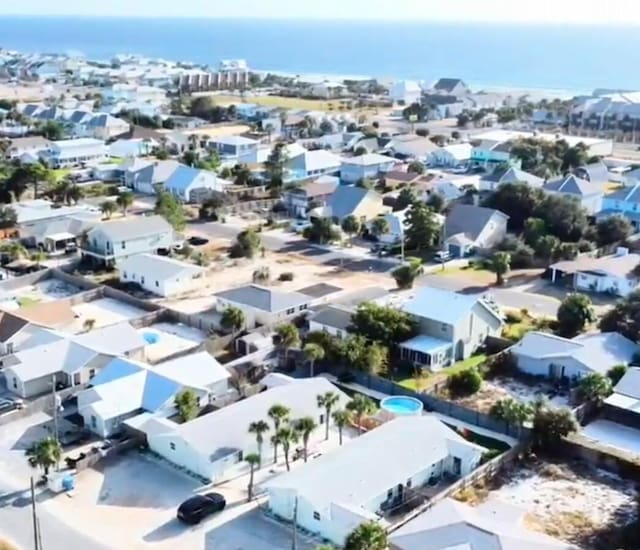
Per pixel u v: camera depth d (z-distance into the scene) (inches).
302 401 1875.0
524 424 1839.3
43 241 3223.4
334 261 3164.4
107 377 2026.3
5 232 3309.5
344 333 2287.2
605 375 2044.8
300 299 2527.1
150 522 1533.0
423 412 1962.4
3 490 1631.4
